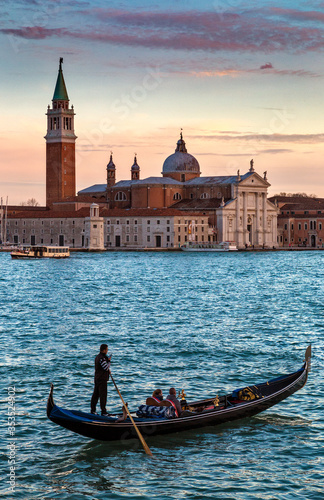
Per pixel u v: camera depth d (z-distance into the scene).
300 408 35.34
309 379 40.53
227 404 33.56
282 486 26.67
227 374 42.22
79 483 27.27
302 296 88.31
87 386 39.59
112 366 44.16
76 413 30.55
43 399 37.06
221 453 29.95
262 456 29.56
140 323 62.97
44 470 28.41
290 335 55.78
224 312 71.19
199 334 56.31
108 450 30.38
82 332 57.53
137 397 37.25
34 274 138.88
